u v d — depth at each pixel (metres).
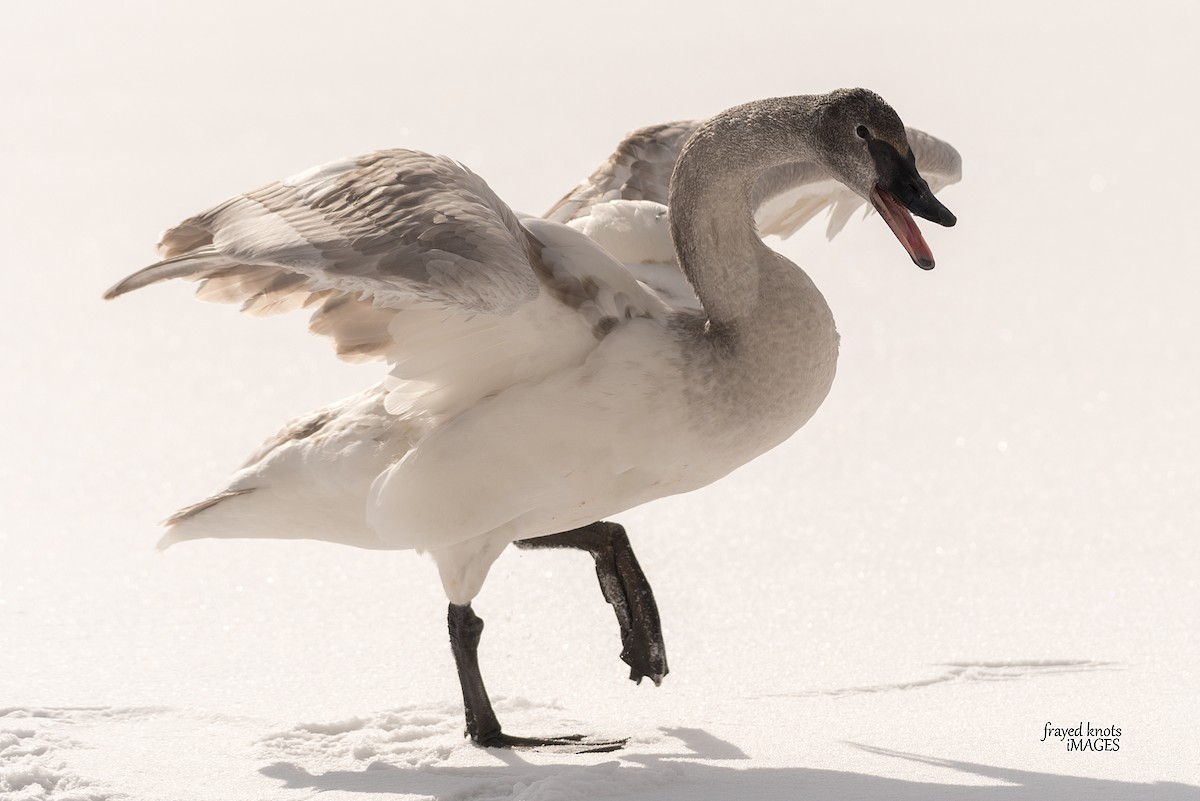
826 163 9.57
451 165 8.95
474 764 8.89
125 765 8.76
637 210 10.41
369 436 9.53
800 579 12.52
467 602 9.47
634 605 10.19
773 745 9.02
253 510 10.02
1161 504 14.03
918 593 12.02
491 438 8.98
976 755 8.62
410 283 8.12
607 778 8.30
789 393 9.27
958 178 11.80
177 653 10.98
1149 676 9.98
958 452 16.17
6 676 10.40
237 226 8.68
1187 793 7.84
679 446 9.12
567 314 8.98
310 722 9.51
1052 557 12.72
